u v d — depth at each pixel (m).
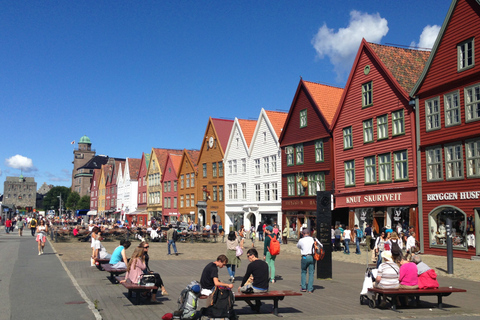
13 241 37.19
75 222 66.06
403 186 28.84
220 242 40.41
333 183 36.31
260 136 48.03
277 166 44.72
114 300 11.78
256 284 10.48
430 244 26.64
